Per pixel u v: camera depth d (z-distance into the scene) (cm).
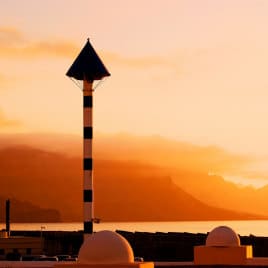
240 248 14388
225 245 14500
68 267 10738
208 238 14725
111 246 10806
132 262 10869
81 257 10894
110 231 11062
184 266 14438
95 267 10681
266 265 14275
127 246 10969
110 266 10662
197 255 14588
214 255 14462
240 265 14288
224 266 14225
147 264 10850
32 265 15738
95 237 10931
